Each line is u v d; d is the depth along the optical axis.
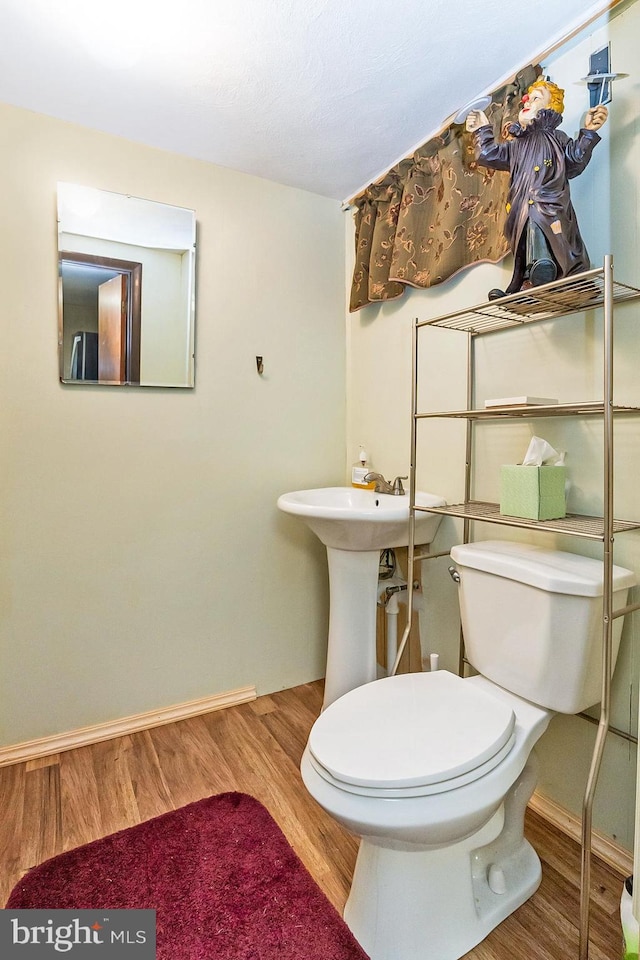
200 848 1.31
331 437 2.26
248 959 1.03
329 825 1.40
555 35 1.33
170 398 1.90
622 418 1.26
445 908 1.06
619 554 1.27
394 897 1.04
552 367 1.42
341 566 1.83
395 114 1.64
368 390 2.16
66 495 1.74
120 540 1.83
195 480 1.96
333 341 2.25
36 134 1.64
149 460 1.87
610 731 1.29
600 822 1.33
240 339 2.03
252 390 2.06
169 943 1.07
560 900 1.19
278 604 2.16
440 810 0.92
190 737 1.83
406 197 1.77
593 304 1.29
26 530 1.68
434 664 1.49
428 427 1.85
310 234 2.17
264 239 2.06
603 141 1.27
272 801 1.50
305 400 2.19
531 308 1.33
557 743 1.42
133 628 1.87
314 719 1.95
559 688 1.16
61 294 1.69
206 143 1.81
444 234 1.64
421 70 1.45
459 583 1.42
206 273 1.94
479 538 1.66
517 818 1.25
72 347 1.72
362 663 1.85
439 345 1.79
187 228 1.88
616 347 1.26
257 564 2.11
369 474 2.05
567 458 1.38
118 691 1.85
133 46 1.35
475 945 1.08
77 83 1.50
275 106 1.60
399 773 0.94
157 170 1.83
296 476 2.18
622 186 1.24
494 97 1.47
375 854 1.07
